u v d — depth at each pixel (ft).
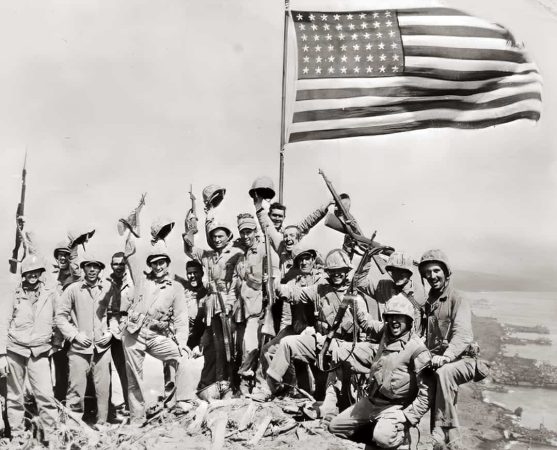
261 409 25.91
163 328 28.09
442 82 35.04
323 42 35.55
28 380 28.22
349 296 25.34
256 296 28.53
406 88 35.17
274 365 26.05
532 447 26.76
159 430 26.07
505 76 35.09
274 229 29.45
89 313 28.22
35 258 28.45
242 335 28.66
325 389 26.71
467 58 34.91
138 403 27.94
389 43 35.17
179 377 27.73
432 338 23.77
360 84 35.14
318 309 26.27
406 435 22.95
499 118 35.14
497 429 26.58
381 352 23.31
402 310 22.66
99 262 28.55
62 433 26.94
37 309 28.40
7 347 27.99
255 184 30.27
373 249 26.27
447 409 22.54
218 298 28.81
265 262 28.35
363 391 24.73
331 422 23.50
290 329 27.40
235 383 28.45
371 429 23.27
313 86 35.37
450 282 23.84
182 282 30.19
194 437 25.23
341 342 25.25
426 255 23.72
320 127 35.42
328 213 30.66
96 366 28.17
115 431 26.89
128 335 27.99
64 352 29.01
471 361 22.84
